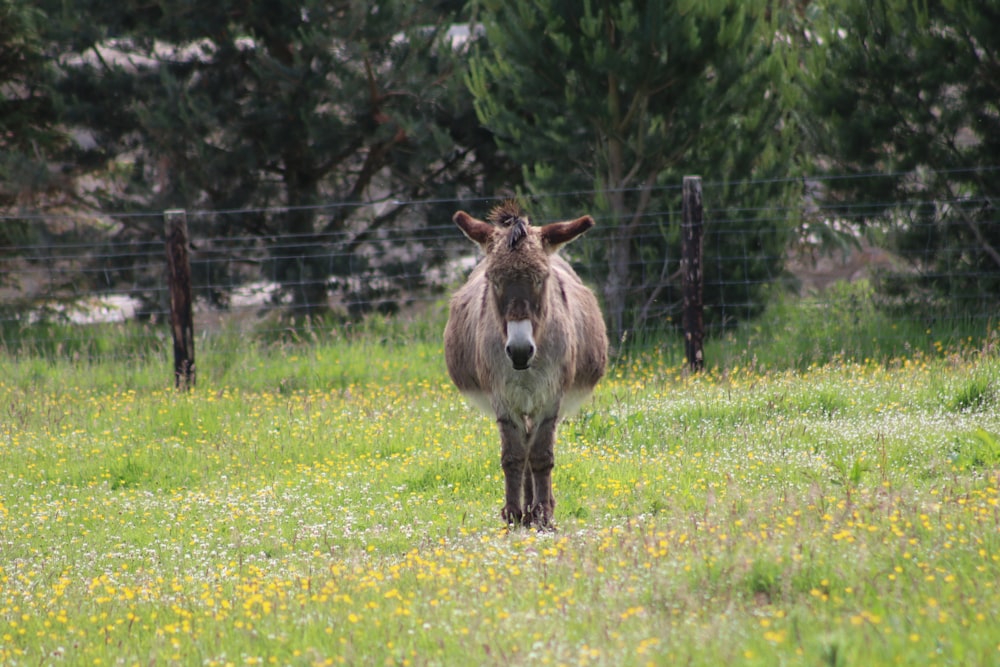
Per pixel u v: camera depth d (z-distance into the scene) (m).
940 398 27.39
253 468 25.98
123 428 29.81
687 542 15.29
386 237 51.25
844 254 41.81
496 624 12.39
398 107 48.25
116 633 14.27
